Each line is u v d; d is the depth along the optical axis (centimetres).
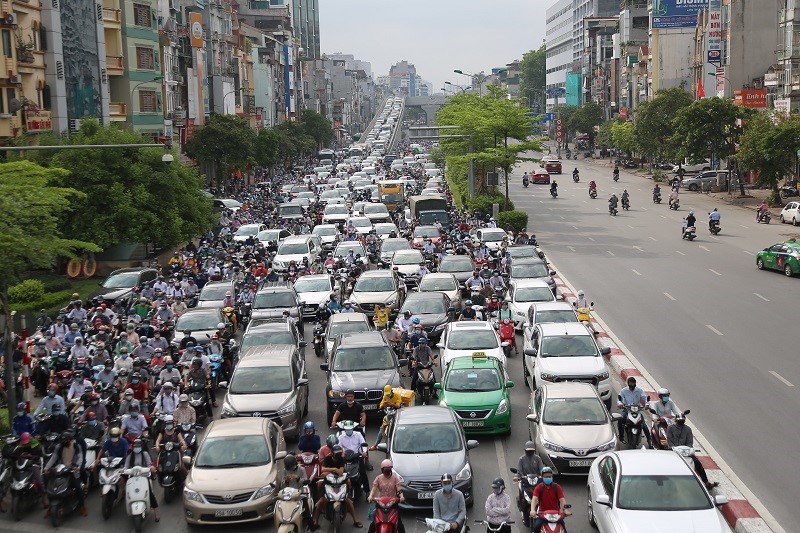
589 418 1919
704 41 10688
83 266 4688
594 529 1625
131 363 2495
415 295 3288
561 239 5919
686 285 4169
